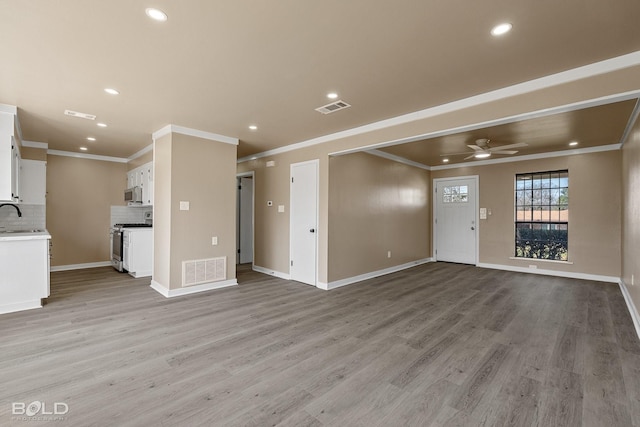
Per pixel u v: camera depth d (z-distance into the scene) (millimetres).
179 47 2297
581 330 3148
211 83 2918
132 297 4242
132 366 2369
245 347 2727
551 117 3697
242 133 4695
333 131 4559
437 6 1825
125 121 4117
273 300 4184
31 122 4152
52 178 6008
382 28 2055
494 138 4734
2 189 3463
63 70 2656
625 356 2576
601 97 2469
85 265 6359
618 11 1850
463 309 3836
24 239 3629
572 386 2137
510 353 2641
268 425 1736
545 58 2424
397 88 3006
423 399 1990
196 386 2111
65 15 1905
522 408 1897
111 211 6676
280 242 5672
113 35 2137
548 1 1771
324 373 2303
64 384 2111
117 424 1723
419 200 7184
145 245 5555
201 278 4605
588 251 5500
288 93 3148
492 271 6277
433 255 7609
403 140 3832
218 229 4797
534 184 6191
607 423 1758
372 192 5723
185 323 3285
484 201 6781
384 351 2674
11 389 2045
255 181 6270
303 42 2229
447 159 6645
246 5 1817
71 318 3391
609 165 5289
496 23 1992
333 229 4926
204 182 4617
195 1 1782
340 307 3900
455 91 3068
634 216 3607
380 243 5914
